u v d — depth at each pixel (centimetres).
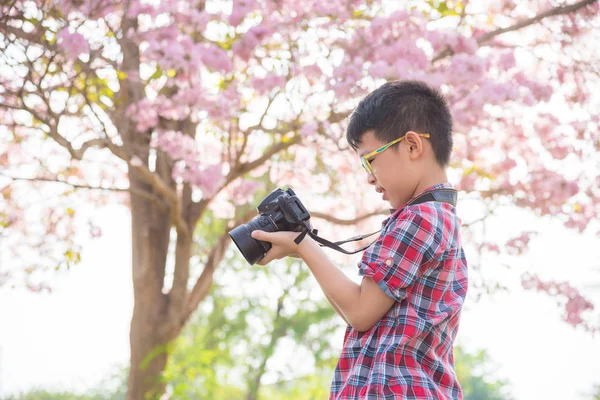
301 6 518
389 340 173
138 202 638
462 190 574
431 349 174
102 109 562
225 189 654
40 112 550
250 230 187
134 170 600
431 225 177
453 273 182
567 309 595
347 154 615
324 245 193
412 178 184
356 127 189
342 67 491
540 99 531
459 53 514
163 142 545
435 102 189
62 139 492
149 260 629
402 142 183
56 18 461
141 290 629
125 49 566
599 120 555
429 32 515
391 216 185
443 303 178
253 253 186
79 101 562
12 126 548
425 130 185
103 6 467
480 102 490
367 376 173
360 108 190
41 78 461
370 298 173
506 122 567
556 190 555
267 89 514
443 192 185
